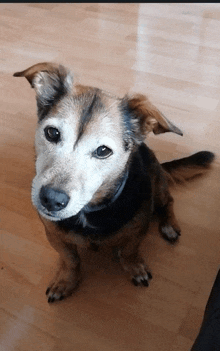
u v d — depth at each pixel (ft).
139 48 2.99
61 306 1.71
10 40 3.09
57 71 1.42
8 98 2.61
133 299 1.73
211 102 2.56
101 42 3.05
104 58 2.90
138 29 3.19
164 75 2.75
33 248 1.89
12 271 1.82
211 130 2.39
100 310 1.69
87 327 1.65
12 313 1.69
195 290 1.75
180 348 1.58
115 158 1.35
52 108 1.38
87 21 3.29
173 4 3.46
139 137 1.46
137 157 1.59
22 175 2.19
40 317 1.68
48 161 1.31
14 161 2.26
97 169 1.33
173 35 3.11
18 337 1.62
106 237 1.54
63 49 3.00
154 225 1.99
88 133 1.28
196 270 1.82
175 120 2.45
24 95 2.63
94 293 1.75
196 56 2.91
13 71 2.81
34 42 3.07
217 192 2.11
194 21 3.26
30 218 2.00
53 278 1.76
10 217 2.01
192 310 1.69
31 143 2.34
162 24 3.24
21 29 3.21
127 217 1.50
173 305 1.71
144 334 1.62
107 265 1.84
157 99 2.58
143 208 1.54
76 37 3.12
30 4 3.50
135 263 1.78
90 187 1.32
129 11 3.39
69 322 1.66
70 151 1.29
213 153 2.15
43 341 1.61
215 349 1.03
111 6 3.46
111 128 1.32
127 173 1.48
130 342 1.60
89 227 1.50
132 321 1.66
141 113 1.40
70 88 1.41
